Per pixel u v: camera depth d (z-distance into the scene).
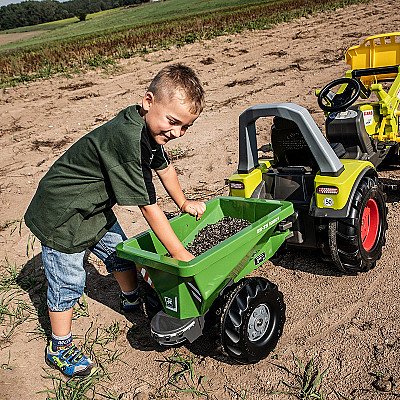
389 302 3.67
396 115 5.11
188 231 3.70
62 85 11.84
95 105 9.98
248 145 3.92
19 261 4.84
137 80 11.74
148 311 3.33
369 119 4.88
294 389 3.01
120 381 3.25
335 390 2.97
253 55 13.33
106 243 3.48
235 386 3.09
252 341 3.12
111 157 2.75
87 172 2.92
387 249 4.37
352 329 3.44
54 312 3.20
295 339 3.43
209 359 3.34
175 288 2.90
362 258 3.82
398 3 20.69
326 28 16.38
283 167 4.02
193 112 2.71
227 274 3.00
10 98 11.01
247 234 3.02
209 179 6.18
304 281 4.05
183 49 15.15
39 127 8.93
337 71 10.59
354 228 3.64
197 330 3.04
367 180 3.86
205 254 2.78
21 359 3.54
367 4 21.66
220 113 8.74
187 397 3.05
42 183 3.04
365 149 4.40
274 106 3.67
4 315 4.04
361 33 14.69
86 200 2.99
